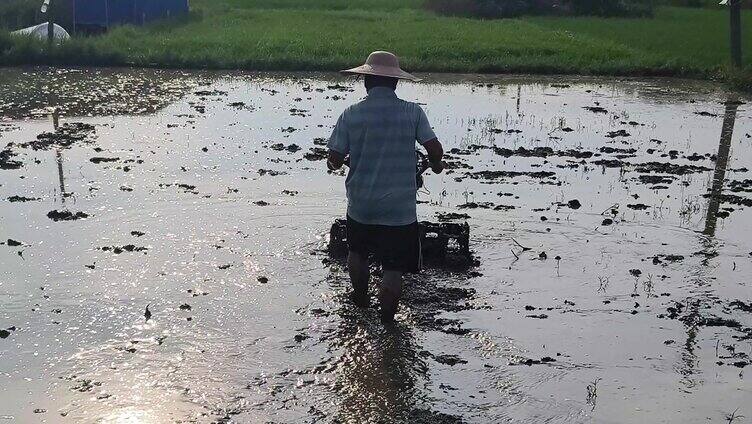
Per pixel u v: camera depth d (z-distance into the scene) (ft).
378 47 79.66
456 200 31.24
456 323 20.90
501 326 20.81
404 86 63.57
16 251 24.85
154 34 88.28
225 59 71.51
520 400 17.38
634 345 19.99
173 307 21.31
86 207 29.27
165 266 23.94
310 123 46.06
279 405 16.93
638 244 26.94
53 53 71.46
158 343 19.42
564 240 27.12
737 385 18.20
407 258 20.68
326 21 108.99
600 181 34.91
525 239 27.12
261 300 21.88
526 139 43.55
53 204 29.58
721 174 36.73
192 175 34.01
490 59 75.97
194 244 25.77
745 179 35.88
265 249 25.46
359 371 18.39
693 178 35.88
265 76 66.95
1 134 41.45
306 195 31.27
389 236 20.51
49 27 74.74
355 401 17.15
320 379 17.99
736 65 70.44
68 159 36.24
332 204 30.14
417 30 97.55
